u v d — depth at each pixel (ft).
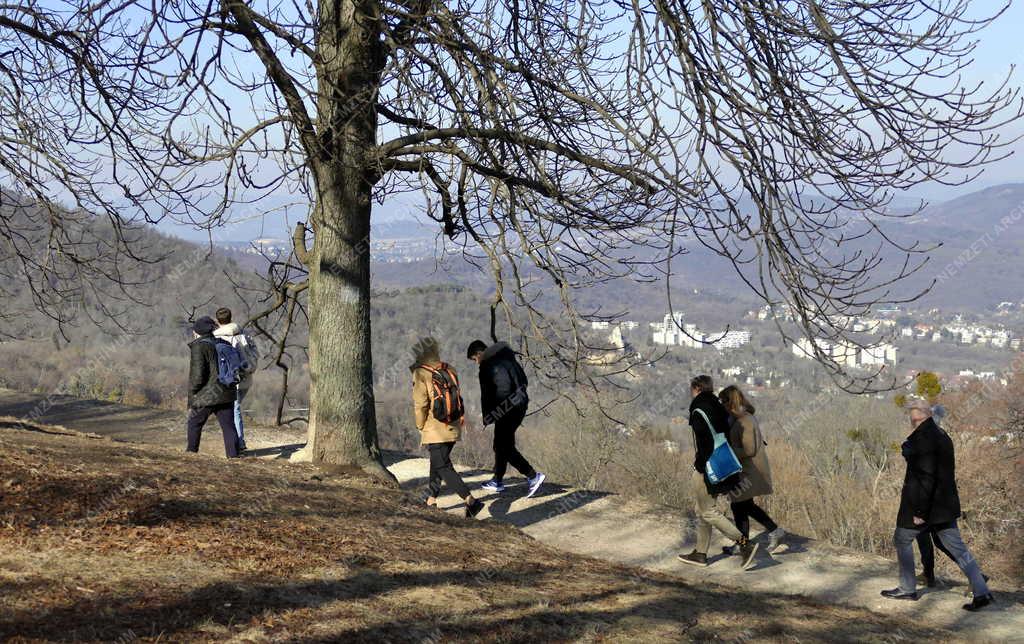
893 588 23.54
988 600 21.81
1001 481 60.64
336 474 28.94
